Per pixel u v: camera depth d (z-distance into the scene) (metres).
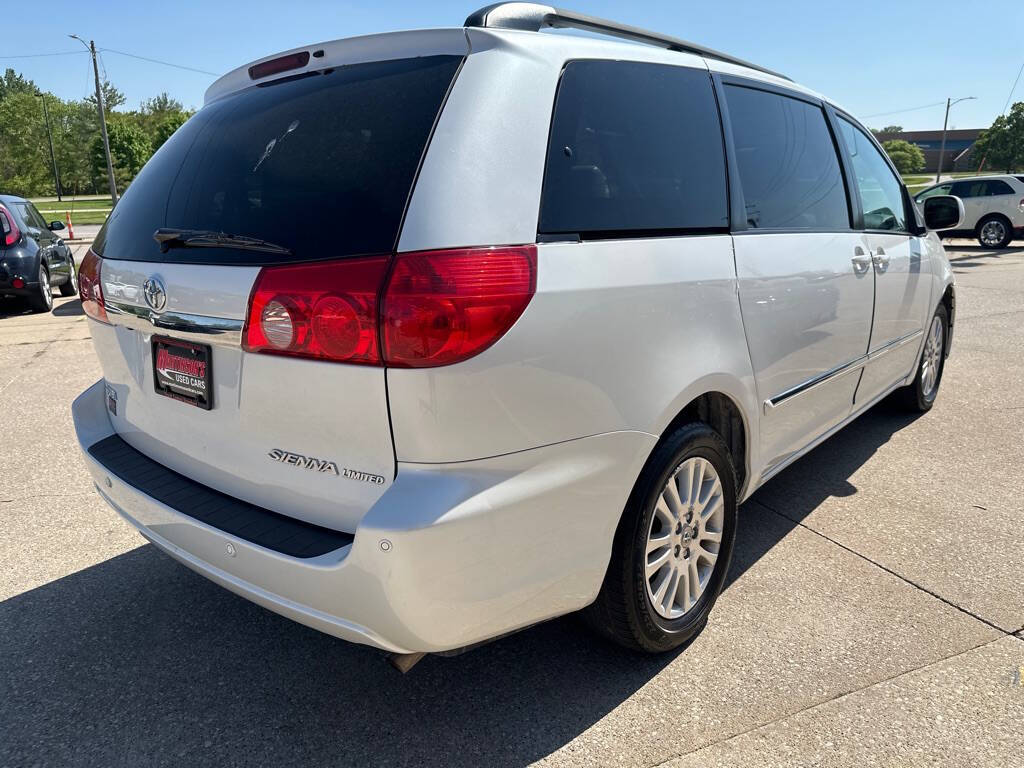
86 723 2.22
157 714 2.25
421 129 1.83
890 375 4.13
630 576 2.22
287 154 2.02
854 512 3.54
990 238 17.58
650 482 2.20
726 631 2.61
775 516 3.51
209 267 1.98
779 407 2.81
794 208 2.97
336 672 2.45
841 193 3.41
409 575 1.69
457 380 1.69
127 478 2.32
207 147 2.29
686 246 2.28
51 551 3.26
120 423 2.61
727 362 2.39
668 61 2.47
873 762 2.01
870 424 4.84
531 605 1.95
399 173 1.79
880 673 2.37
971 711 2.19
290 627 2.72
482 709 2.25
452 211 1.73
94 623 2.73
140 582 3.02
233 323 1.92
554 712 2.23
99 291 2.47
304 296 1.76
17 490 3.91
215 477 2.16
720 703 2.25
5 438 4.72
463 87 1.87
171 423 2.28
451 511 1.70
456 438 1.72
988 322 8.24
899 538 3.28
